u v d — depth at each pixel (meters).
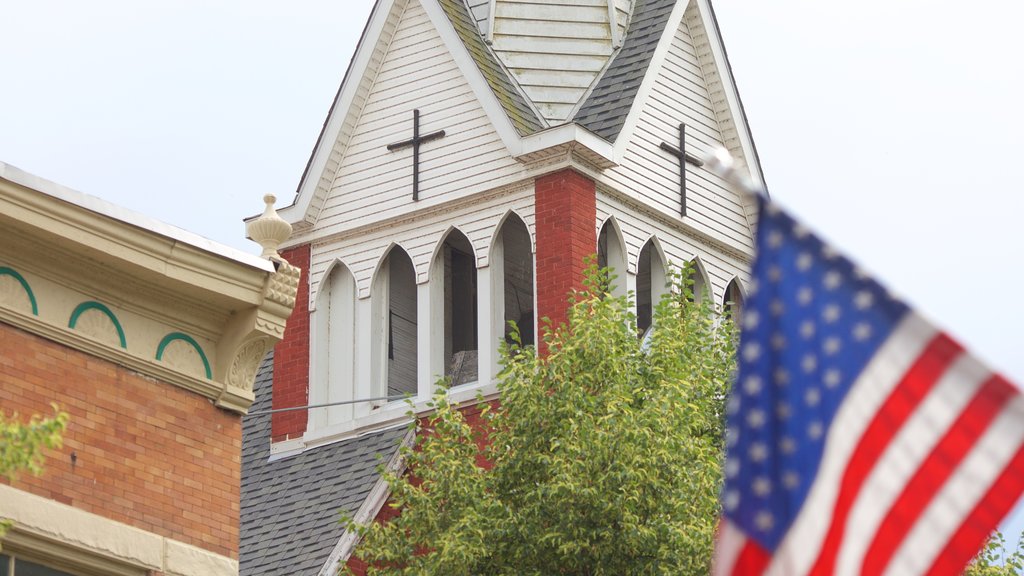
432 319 78.12
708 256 81.88
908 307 27.84
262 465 79.50
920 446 27.75
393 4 82.12
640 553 55.72
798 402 28.05
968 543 27.61
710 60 83.69
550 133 76.12
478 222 78.00
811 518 27.67
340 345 80.88
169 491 45.59
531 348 61.34
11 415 42.38
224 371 47.69
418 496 59.25
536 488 57.59
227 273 47.62
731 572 27.70
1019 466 27.55
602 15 82.62
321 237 82.19
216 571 45.97
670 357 60.25
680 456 56.31
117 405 44.97
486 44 81.88
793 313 28.25
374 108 82.31
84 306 44.94
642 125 79.94
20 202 43.25
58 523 42.81
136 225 45.62
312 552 71.31
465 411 75.38
